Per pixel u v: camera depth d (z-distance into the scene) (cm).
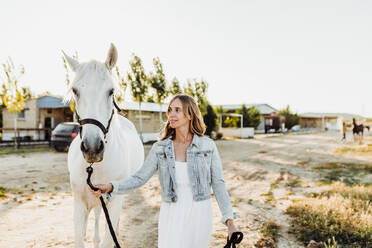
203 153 169
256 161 1034
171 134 181
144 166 177
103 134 192
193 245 163
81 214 223
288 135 3169
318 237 327
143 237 340
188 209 164
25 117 1806
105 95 197
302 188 592
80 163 219
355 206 421
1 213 407
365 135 2800
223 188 173
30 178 659
